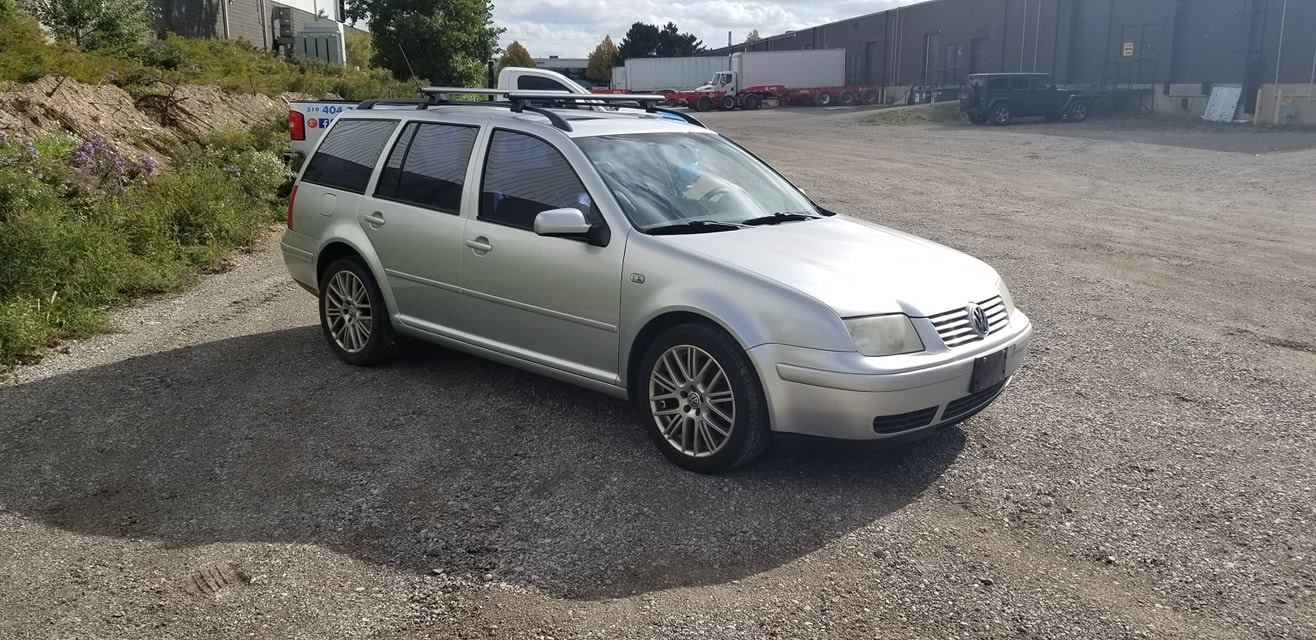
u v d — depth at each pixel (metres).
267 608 3.30
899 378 4.04
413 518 3.99
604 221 4.71
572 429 5.02
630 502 4.16
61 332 6.62
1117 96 35.69
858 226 5.38
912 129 31.94
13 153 8.90
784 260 4.43
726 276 4.29
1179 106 34.28
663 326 4.58
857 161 21.69
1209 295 8.58
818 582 3.53
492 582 3.49
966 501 4.23
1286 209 14.21
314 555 3.67
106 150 10.19
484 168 5.32
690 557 3.70
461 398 5.48
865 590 3.48
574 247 4.79
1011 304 4.98
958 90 44.88
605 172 4.91
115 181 9.70
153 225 9.08
